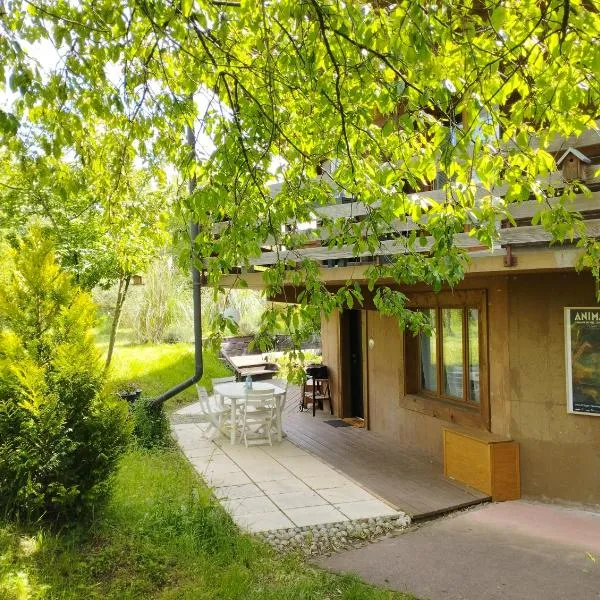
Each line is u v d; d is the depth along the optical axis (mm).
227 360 16828
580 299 6469
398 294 4145
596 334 6375
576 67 3254
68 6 3955
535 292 6754
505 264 5902
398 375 9320
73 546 4758
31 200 8070
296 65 3654
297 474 7547
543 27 3266
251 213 3777
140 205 6469
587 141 5570
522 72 3381
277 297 8219
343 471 7781
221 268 3566
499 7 2922
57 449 4879
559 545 5398
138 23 4266
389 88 3418
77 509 5039
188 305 19125
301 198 4109
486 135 3596
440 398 8531
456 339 8242
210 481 7211
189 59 4355
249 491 6852
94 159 5035
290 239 3984
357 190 3957
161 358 15633
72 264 9891
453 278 3707
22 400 4918
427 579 4766
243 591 4406
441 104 3330
